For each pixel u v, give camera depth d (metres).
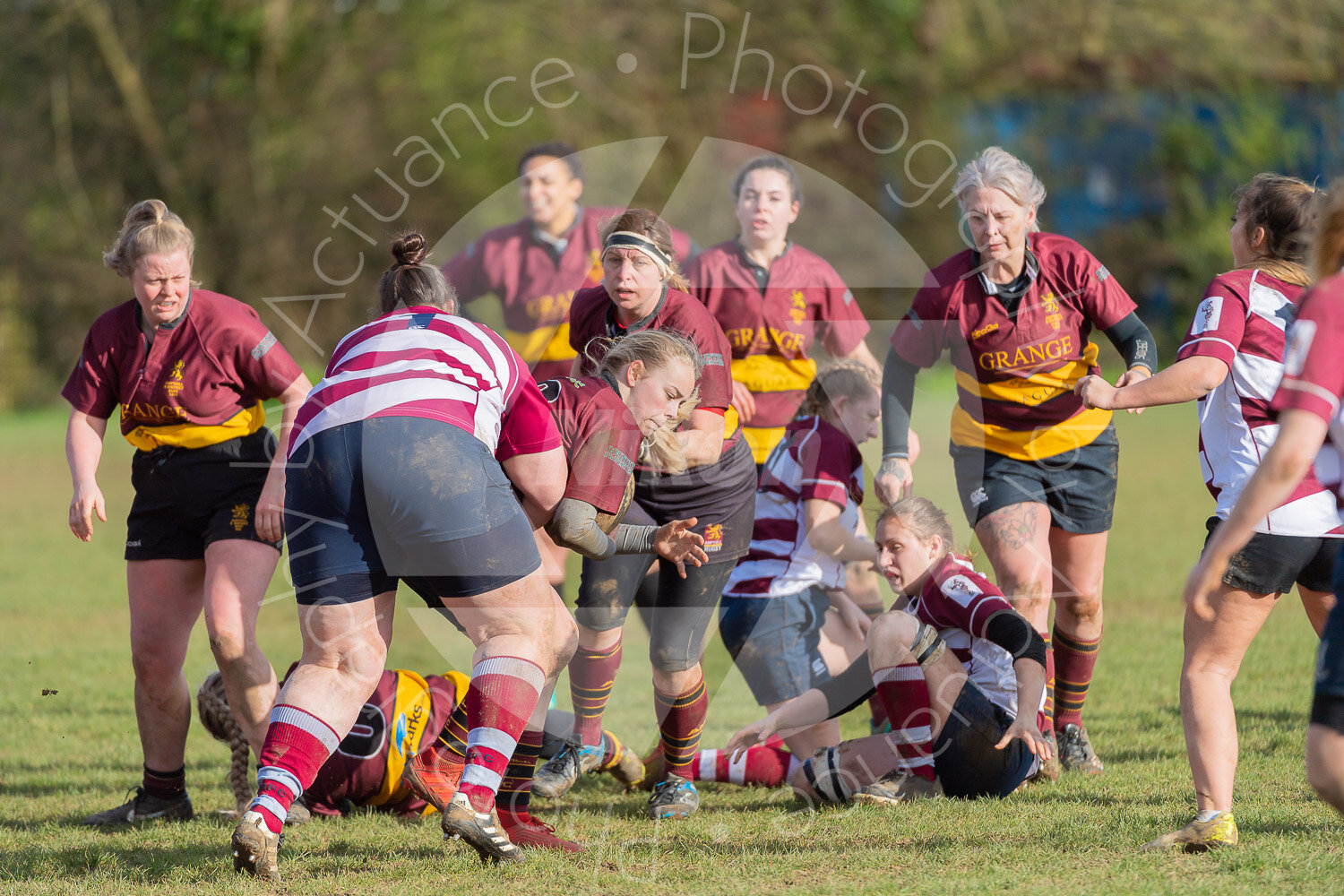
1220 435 11.57
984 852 10.94
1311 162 74.75
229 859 11.56
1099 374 15.12
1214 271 73.75
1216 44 74.19
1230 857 10.33
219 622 12.60
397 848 11.95
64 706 18.55
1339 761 8.70
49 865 11.48
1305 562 10.68
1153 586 25.64
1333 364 8.92
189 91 72.06
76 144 72.38
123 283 71.88
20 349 72.69
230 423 13.14
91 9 70.31
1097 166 76.94
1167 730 15.72
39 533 36.16
